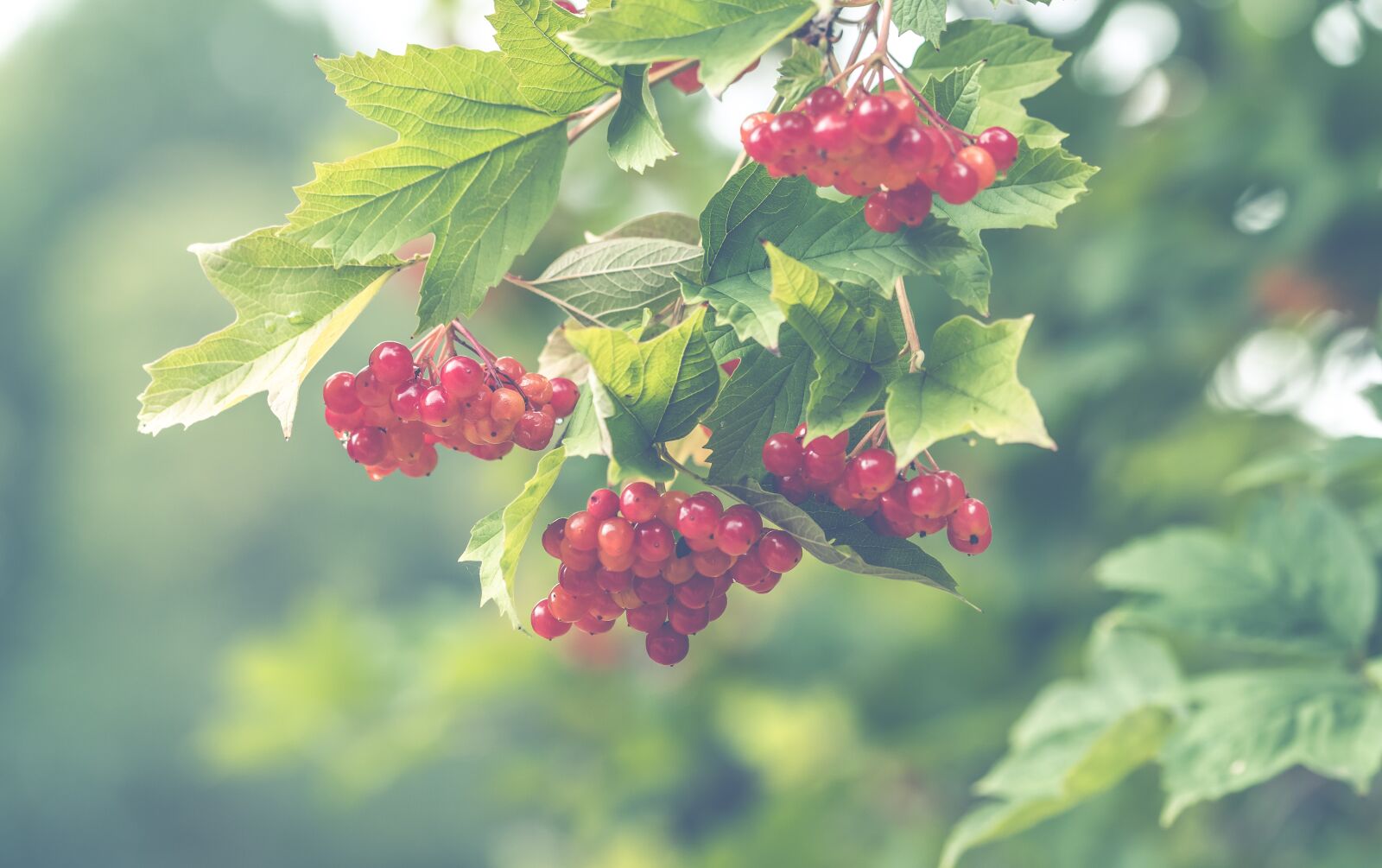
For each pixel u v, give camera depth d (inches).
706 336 66.4
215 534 1353.3
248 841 1255.5
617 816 257.6
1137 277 183.2
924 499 65.2
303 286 74.1
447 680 245.8
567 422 69.7
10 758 1259.2
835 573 254.5
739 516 66.0
